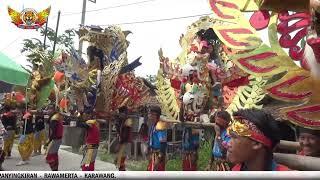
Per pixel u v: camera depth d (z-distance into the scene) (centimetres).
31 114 1069
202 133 871
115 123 905
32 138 1080
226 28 309
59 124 834
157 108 661
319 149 289
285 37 297
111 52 906
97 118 848
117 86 876
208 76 625
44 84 1040
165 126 654
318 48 247
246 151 217
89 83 827
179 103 656
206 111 636
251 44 298
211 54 641
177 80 670
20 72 1052
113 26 913
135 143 1119
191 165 681
